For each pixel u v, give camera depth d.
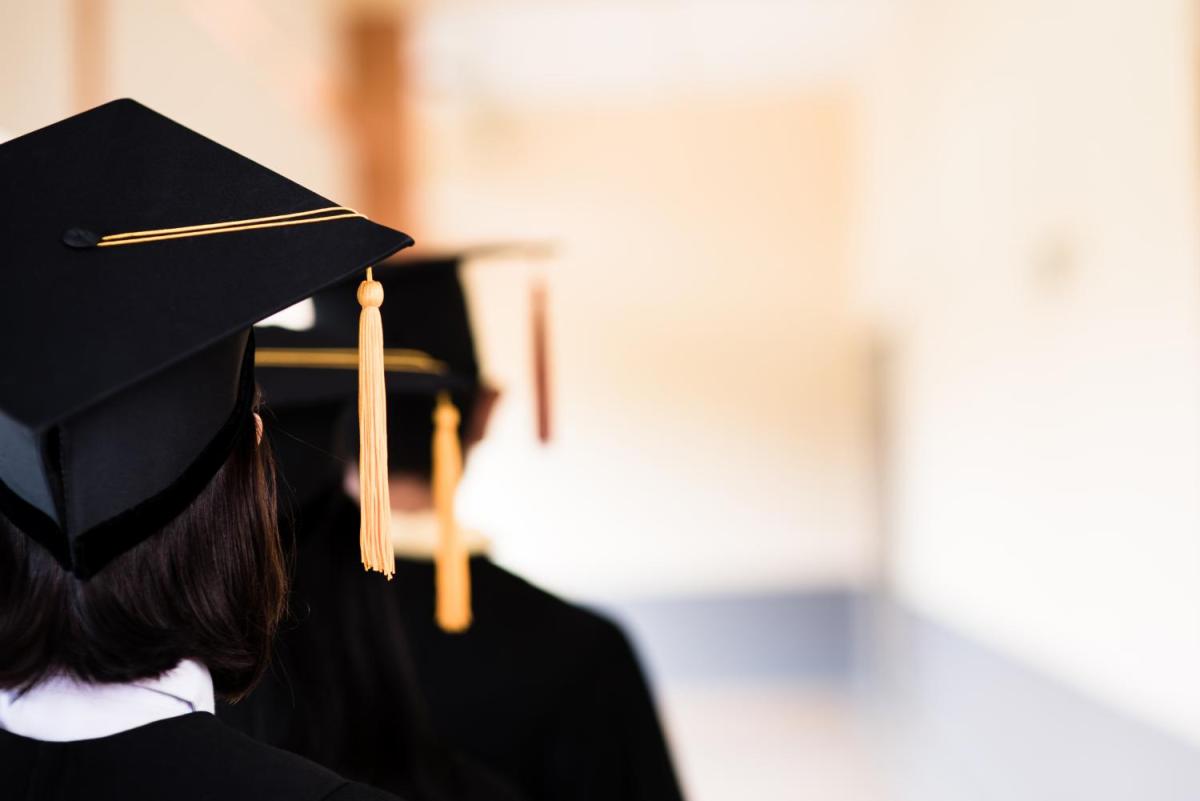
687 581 8.14
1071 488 3.91
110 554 0.64
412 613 1.50
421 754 1.23
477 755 1.48
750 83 7.91
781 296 8.17
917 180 6.11
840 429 8.13
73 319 0.65
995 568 4.88
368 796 0.68
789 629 8.15
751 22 6.84
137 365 0.63
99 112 0.77
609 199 8.18
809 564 8.16
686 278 8.18
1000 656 4.78
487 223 8.16
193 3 3.45
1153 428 3.21
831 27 7.00
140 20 2.86
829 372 8.14
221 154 0.76
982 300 5.02
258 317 0.67
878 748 5.77
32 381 0.61
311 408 1.23
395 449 1.53
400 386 1.46
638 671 1.62
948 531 5.70
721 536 8.16
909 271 6.36
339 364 1.28
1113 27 3.46
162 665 0.67
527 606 1.56
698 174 8.20
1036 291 4.27
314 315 1.72
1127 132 3.37
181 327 0.65
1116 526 3.49
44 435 0.62
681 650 8.09
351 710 1.18
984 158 4.91
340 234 0.72
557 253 8.16
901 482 6.82
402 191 6.07
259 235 0.71
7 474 0.65
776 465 8.15
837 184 8.18
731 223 8.19
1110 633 3.53
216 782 0.65
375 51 6.13
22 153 0.74
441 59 7.09
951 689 5.65
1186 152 2.95
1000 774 4.77
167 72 3.14
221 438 0.70
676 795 1.60
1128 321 3.38
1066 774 3.95
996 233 4.77
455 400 1.57
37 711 0.66
